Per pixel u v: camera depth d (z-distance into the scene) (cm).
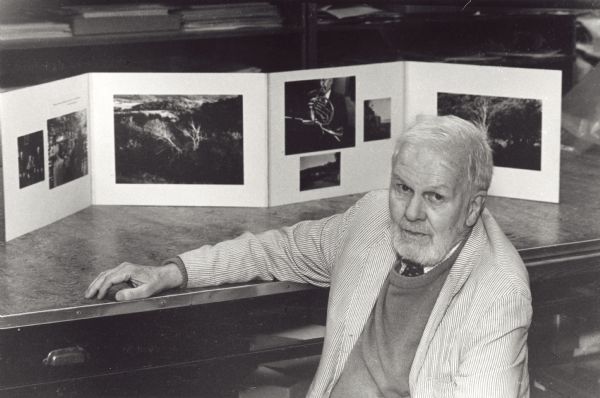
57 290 240
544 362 292
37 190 292
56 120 300
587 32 436
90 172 320
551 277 275
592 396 287
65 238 285
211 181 320
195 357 251
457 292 211
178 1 395
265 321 257
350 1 395
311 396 229
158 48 415
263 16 392
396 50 441
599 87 381
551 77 314
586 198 324
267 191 320
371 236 233
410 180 209
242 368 257
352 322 225
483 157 213
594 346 289
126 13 365
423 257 212
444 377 208
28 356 230
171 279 241
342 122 329
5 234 280
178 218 306
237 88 314
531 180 323
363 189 337
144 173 321
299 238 251
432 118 214
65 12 359
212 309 250
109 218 307
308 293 260
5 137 278
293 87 318
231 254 248
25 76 387
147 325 243
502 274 209
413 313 219
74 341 235
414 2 384
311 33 401
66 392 237
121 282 238
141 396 246
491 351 203
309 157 325
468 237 217
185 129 318
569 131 383
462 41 438
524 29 434
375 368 222
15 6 356
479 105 329
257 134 317
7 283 245
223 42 422
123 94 316
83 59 401
